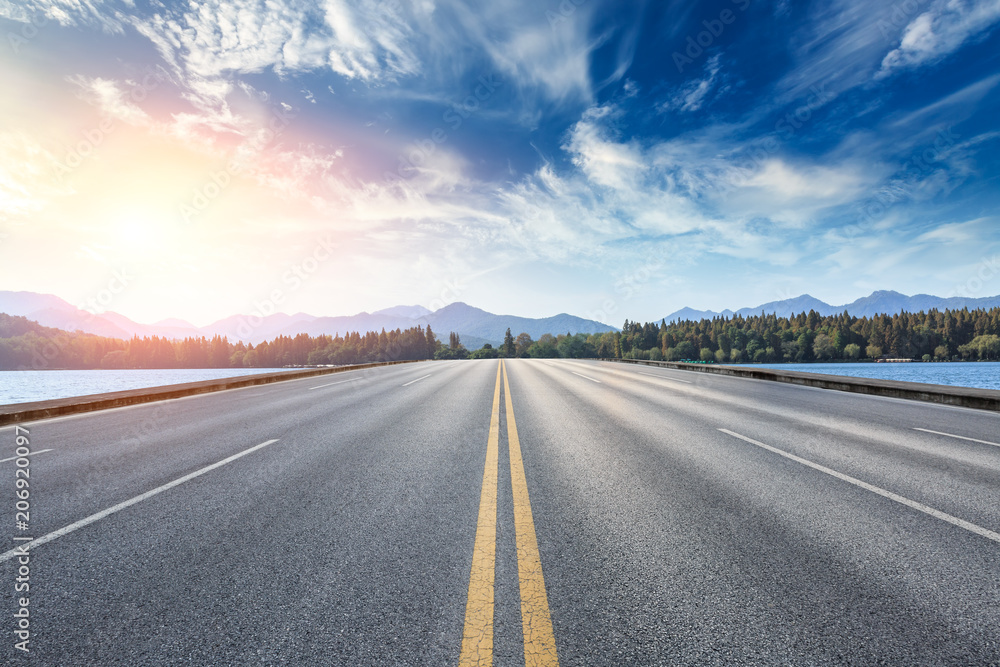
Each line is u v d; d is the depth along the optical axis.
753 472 4.37
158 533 3.01
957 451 5.22
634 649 1.82
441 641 1.87
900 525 3.05
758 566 2.47
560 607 2.10
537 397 10.62
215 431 6.69
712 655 1.78
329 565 2.53
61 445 5.82
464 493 3.79
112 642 1.90
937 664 1.73
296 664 1.76
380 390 12.68
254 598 2.21
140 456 5.17
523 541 2.81
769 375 15.35
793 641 1.86
